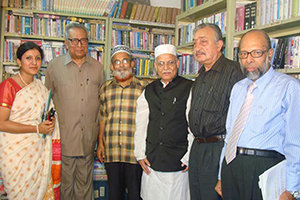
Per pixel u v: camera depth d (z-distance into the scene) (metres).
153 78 3.72
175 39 3.56
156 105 2.02
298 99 1.20
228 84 1.65
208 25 1.77
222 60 1.75
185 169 1.95
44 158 2.04
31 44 1.94
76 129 2.37
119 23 3.57
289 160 1.19
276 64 2.06
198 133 1.71
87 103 2.41
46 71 2.50
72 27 2.31
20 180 1.89
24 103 1.91
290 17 1.94
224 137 1.62
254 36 1.34
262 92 1.33
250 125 1.33
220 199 1.65
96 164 2.96
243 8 2.35
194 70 3.12
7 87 1.88
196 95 1.78
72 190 2.43
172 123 1.95
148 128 2.05
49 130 2.01
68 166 2.38
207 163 1.65
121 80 2.27
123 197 2.32
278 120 1.27
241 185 1.34
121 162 2.26
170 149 1.93
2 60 3.12
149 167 2.04
